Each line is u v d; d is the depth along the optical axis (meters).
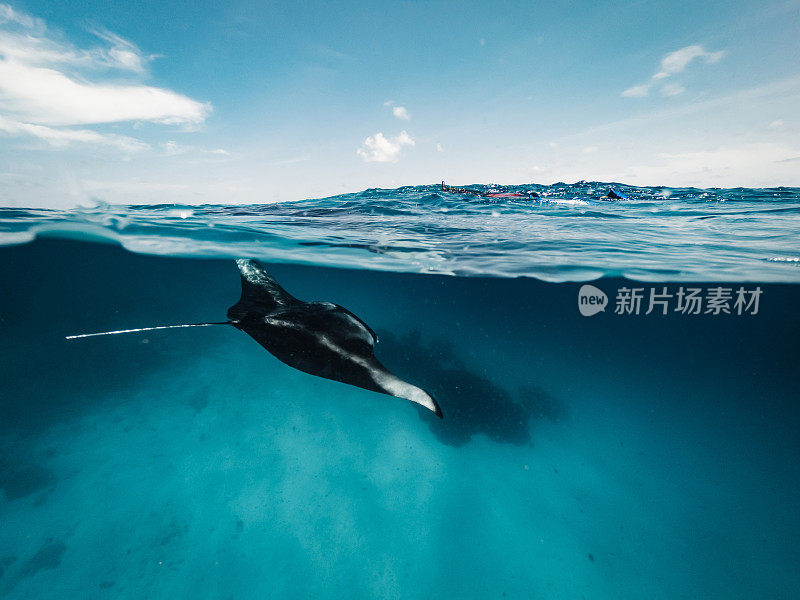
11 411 6.35
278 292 5.75
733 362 10.93
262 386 7.83
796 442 7.59
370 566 4.12
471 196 18.72
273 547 4.21
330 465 5.64
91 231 8.59
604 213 12.34
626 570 4.26
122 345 9.47
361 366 3.28
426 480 5.56
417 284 11.29
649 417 8.84
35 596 3.51
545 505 5.26
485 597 3.88
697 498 5.54
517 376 10.21
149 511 4.50
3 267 9.96
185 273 12.87
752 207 12.57
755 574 4.22
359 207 14.85
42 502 4.50
